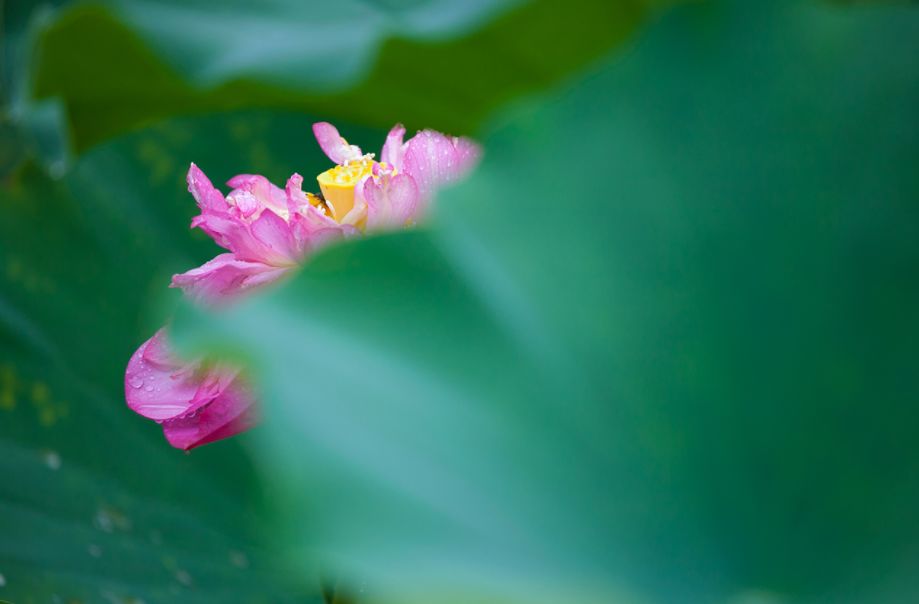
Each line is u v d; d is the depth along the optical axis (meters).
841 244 1.28
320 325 1.29
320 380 1.28
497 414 1.27
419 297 1.29
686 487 1.26
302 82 1.46
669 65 1.31
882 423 1.26
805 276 1.28
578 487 1.26
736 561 1.24
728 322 1.28
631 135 1.30
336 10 1.49
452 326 1.29
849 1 1.35
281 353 1.28
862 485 1.25
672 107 1.30
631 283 1.29
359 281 1.29
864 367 1.26
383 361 1.28
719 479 1.26
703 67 1.30
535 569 1.21
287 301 1.29
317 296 1.29
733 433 1.27
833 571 1.22
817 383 1.27
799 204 1.29
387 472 1.26
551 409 1.27
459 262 1.30
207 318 1.28
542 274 1.29
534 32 1.43
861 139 1.29
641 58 1.31
